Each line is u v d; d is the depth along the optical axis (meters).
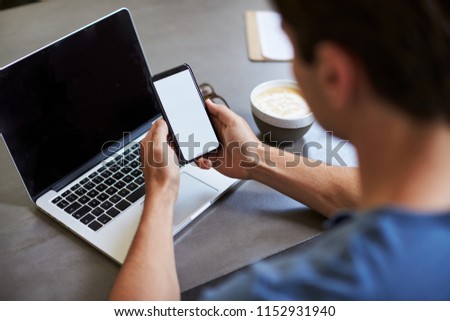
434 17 0.31
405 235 0.33
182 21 1.17
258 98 0.84
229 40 1.11
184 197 0.74
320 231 0.72
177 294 0.61
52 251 0.69
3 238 0.71
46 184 0.75
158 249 0.64
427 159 0.34
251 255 0.68
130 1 1.25
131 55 0.83
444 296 0.34
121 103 0.83
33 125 0.72
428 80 0.32
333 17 0.33
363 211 0.37
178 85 0.76
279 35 1.11
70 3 1.25
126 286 0.60
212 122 0.80
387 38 0.32
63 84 0.75
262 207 0.75
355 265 0.34
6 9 1.22
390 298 0.34
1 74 0.68
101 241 0.69
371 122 0.35
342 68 0.34
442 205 0.34
